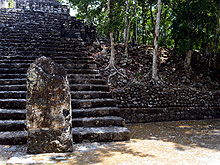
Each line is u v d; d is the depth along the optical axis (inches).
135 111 257.4
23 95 197.2
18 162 111.2
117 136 158.4
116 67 329.7
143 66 356.2
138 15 560.4
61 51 327.6
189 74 369.1
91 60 306.8
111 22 328.5
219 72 395.2
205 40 400.2
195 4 351.9
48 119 126.6
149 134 194.2
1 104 179.8
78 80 235.3
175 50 402.6
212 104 309.4
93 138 153.2
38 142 125.5
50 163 110.7
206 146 153.3
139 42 671.8
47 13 492.1
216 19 392.5
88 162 112.9
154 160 118.9
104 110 187.3
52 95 127.3
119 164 111.1
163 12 550.6
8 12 464.8
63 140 128.3
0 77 230.7
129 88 279.3
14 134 146.6
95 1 401.7
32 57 285.3
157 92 289.6
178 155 129.6
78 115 180.9
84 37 411.8
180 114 280.5
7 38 343.9
